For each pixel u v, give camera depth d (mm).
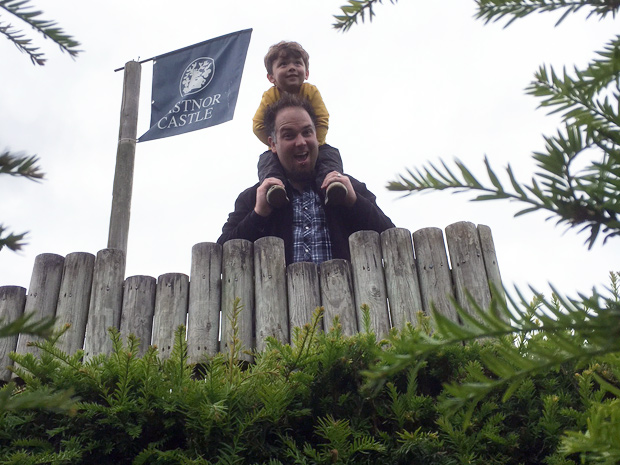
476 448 2637
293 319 4348
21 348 4230
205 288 4488
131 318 4477
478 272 4387
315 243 4918
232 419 2709
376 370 674
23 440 2596
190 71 7691
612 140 660
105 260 4695
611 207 642
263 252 4566
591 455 833
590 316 613
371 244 4543
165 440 2676
